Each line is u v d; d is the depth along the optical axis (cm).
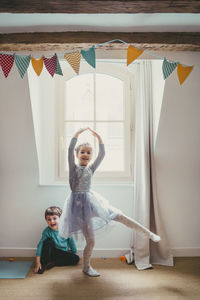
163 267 246
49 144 288
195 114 256
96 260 262
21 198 270
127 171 293
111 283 215
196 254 270
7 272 231
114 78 295
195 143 263
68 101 294
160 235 255
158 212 258
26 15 195
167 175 268
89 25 212
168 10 180
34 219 271
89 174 235
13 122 254
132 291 203
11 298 193
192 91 248
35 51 239
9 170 267
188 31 224
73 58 187
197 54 245
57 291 202
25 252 268
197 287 209
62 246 252
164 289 206
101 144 242
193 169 269
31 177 270
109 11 181
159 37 224
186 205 270
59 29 218
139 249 251
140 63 261
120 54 245
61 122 289
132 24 210
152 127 258
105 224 224
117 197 275
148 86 257
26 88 241
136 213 261
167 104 249
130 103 293
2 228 270
